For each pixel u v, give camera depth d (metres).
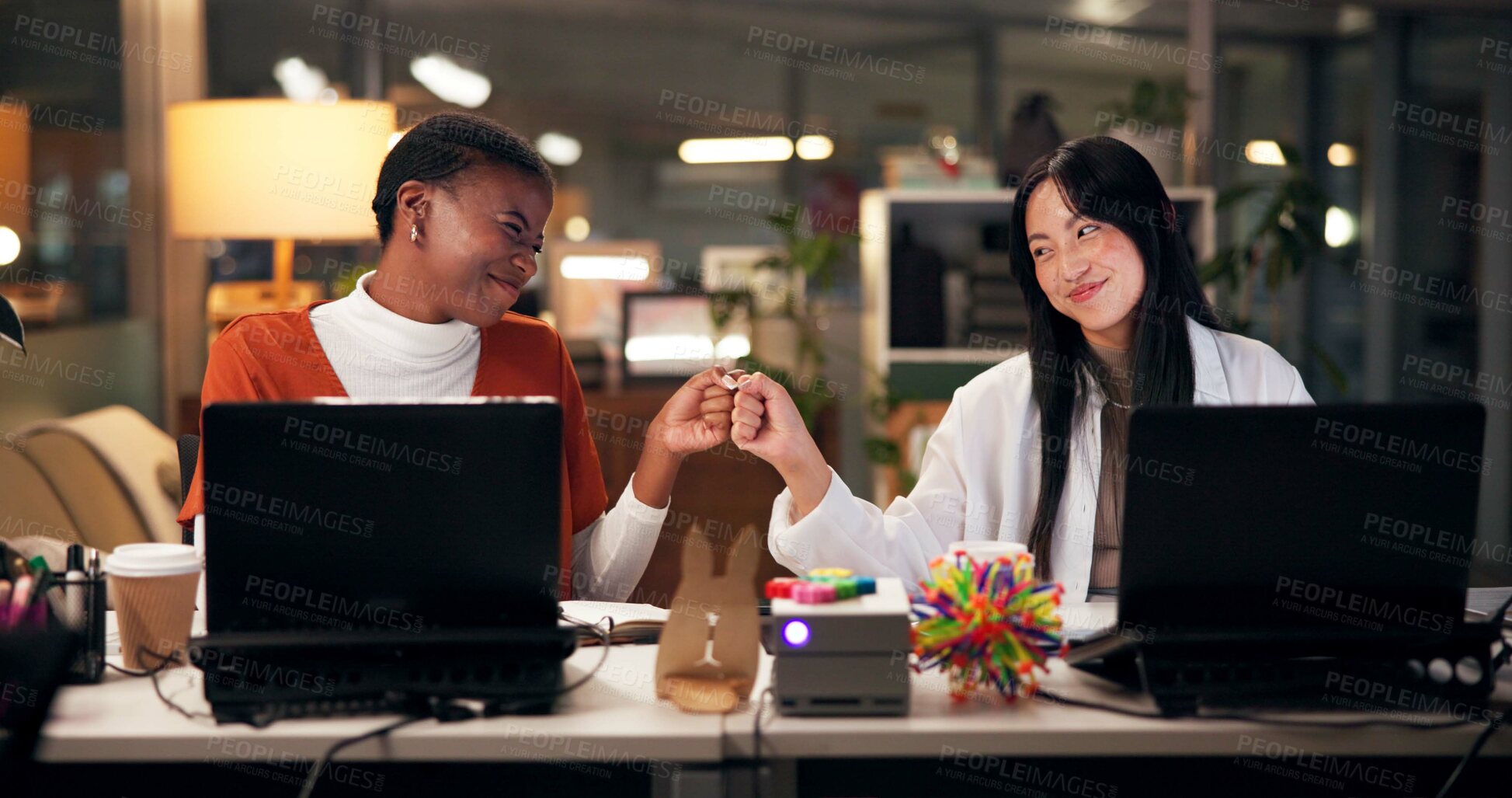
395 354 1.61
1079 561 1.60
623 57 5.80
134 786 1.25
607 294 4.57
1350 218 4.31
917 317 3.64
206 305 3.95
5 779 1.02
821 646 1.07
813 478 1.47
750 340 4.00
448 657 1.10
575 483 1.76
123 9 3.73
